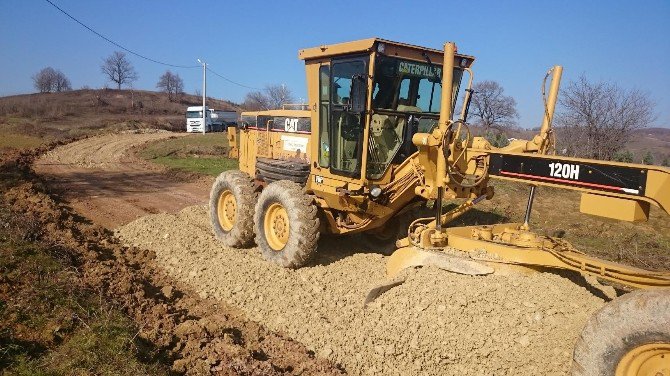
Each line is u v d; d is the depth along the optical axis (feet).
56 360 13.75
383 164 21.84
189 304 20.63
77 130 139.85
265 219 24.50
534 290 15.20
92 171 64.49
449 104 17.38
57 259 21.34
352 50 20.81
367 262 23.67
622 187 12.89
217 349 15.88
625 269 13.64
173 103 301.22
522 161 15.29
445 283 16.38
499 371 14.20
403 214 25.77
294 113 27.37
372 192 21.02
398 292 17.26
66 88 345.10
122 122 170.81
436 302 15.99
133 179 57.67
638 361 11.51
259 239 24.68
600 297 16.21
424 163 18.53
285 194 23.06
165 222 31.53
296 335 17.81
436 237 17.99
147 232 29.86
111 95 306.14
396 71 21.03
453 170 17.88
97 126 158.20
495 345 14.52
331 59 22.26
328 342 16.93
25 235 23.29
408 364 15.24
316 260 23.97
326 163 23.44
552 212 35.55
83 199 43.21
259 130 30.14
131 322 16.76
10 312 15.84
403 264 18.15
